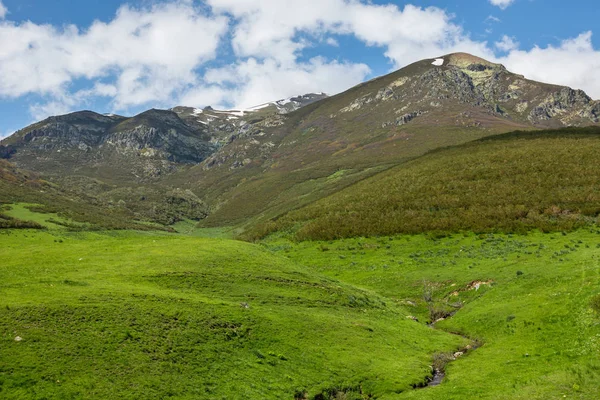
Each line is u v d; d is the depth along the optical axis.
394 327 51.84
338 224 121.69
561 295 48.62
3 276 45.12
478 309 56.72
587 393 27.97
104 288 42.47
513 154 139.62
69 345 31.11
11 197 198.12
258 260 63.72
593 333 36.62
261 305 47.47
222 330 38.66
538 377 32.72
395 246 98.62
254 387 32.69
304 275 62.31
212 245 67.75
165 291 45.03
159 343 34.25
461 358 43.28
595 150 125.62
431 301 66.75
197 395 29.92
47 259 55.84
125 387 28.64
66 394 26.69
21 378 26.92
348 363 39.28
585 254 64.31
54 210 196.25
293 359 37.88
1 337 30.22
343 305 54.91
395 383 37.22
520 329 45.28
